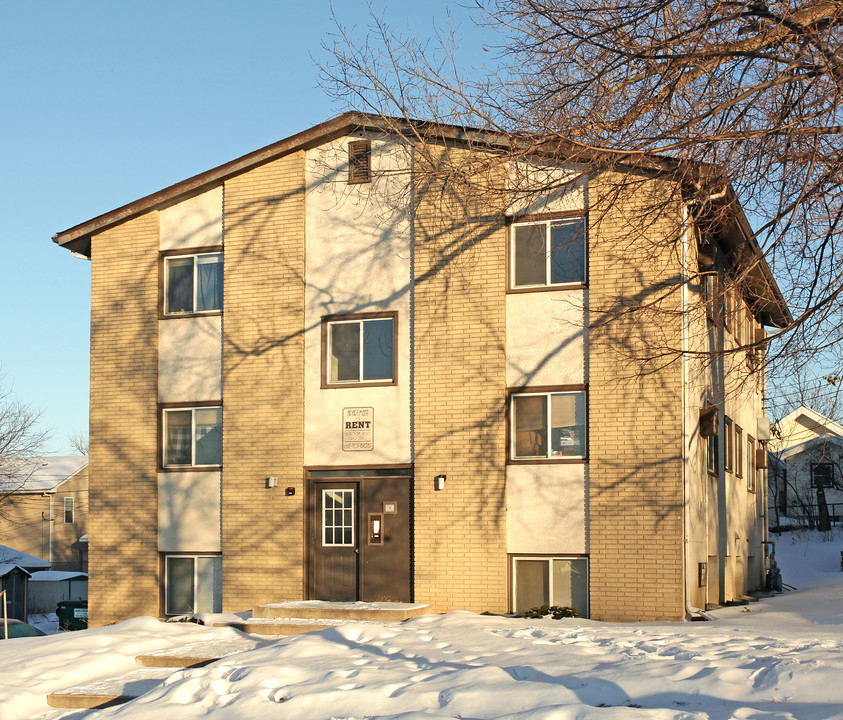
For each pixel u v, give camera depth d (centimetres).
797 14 1226
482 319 1739
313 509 1823
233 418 1877
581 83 1314
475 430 1720
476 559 1694
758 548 2730
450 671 970
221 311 1927
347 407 1814
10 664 1288
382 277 1819
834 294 1202
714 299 1320
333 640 1197
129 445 1947
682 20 1271
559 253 1716
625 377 1575
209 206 1961
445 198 1775
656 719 744
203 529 1881
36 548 5300
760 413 2792
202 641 1424
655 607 1582
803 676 834
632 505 1614
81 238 2039
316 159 1888
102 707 1109
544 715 770
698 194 1345
